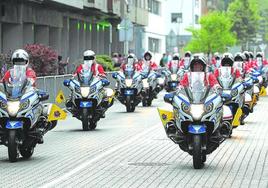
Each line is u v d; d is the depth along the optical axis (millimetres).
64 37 90500
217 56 67938
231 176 23953
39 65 57031
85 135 37375
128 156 29016
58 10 84438
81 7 83875
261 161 27562
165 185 22219
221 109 25703
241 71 41500
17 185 22203
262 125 42719
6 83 27500
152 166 26234
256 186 22047
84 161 27484
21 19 70250
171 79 75312
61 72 65000
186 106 25234
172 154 29641
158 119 47312
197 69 25891
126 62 54344
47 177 23734
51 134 38000
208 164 26719
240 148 31578
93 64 40125
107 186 22047
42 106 28172
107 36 116562
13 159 27141
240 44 187875
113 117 49062
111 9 101438
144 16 136500
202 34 153750
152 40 160375
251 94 41594
